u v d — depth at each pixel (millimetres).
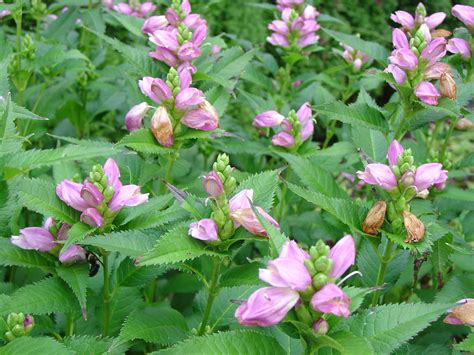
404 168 337
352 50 715
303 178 440
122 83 776
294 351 326
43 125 646
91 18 749
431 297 501
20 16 593
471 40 509
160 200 349
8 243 349
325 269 254
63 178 435
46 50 648
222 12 1168
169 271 575
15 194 330
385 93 1294
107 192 324
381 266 378
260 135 691
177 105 408
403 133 469
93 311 420
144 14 752
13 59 583
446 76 430
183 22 544
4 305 330
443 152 559
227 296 393
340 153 517
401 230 348
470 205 542
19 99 600
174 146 418
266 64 750
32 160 323
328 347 287
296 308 263
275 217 558
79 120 720
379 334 283
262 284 317
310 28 675
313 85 737
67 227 344
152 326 347
